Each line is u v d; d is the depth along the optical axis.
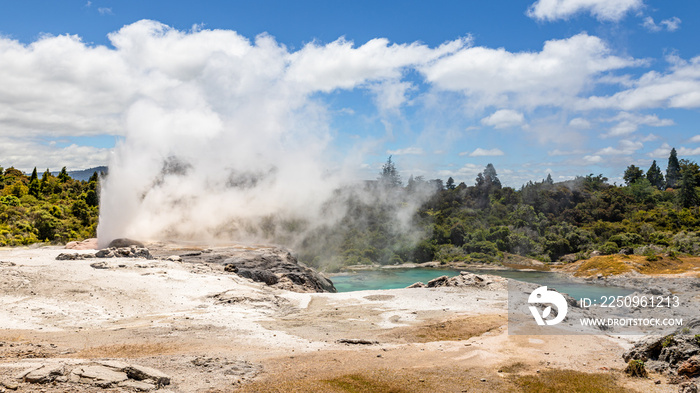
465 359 21.23
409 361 20.69
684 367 18.59
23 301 30.47
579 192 137.75
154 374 16.48
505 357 21.72
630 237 101.25
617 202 131.38
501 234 109.81
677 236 97.75
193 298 35.28
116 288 35.38
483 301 35.72
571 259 100.69
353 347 23.25
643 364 19.72
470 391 17.47
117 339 23.47
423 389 17.50
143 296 34.44
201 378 17.34
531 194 134.75
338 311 32.62
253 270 49.50
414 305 34.50
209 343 23.06
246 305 34.09
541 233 117.69
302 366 19.39
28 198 113.69
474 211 132.38
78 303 31.27
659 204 142.50
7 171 163.50
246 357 20.48
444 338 25.62
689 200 133.12
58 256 45.72
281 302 35.31
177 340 23.48
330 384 17.42
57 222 93.75
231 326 27.20
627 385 18.31
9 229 85.69
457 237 112.62
